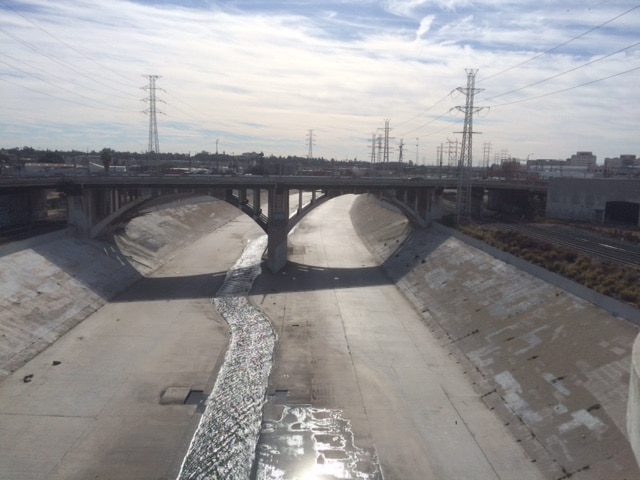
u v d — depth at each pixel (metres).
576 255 48.31
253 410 33.53
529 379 33.72
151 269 69.06
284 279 65.69
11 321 41.50
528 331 38.50
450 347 42.66
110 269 61.38
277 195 70.00
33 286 48.06
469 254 58.94
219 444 29.98
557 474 26.08
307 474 27.55
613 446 25.42
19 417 31.58
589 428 27.28
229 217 123.31
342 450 29.42
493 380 35.78
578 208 78.19
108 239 68.75
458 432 30.77
